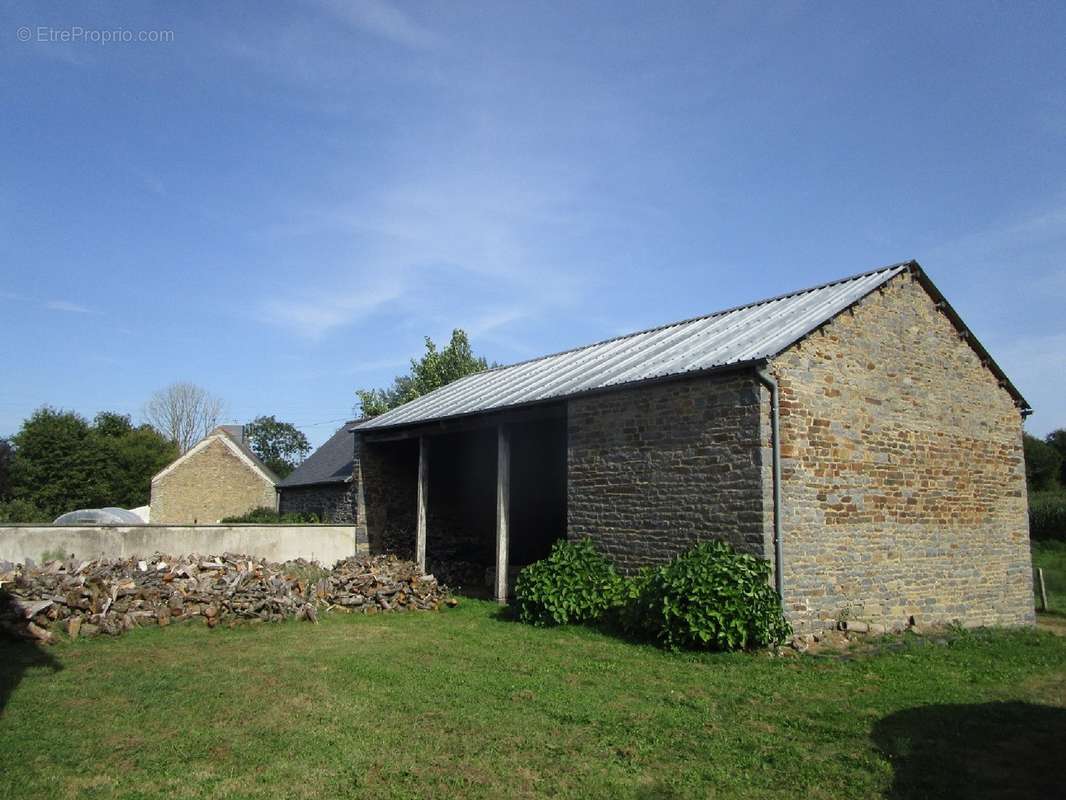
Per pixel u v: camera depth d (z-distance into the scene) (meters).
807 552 10.31
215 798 4.84
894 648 9.83
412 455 20.02
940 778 5.29
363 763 5.46
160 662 8.72
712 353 11.64
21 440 42.16
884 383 11.80
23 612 9.96
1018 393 14.15
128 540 14.19
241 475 34.91
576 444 12.97
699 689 7.59
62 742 5.84
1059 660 9.72
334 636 10.59
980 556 12.94
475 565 18.52
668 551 11.17
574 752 5.73
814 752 5.79
